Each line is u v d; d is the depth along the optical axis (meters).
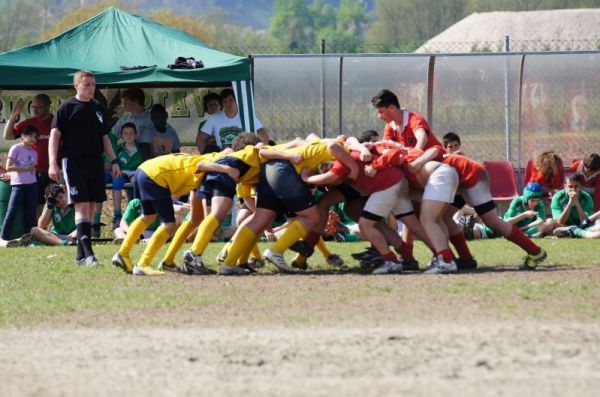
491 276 22.66
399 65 39.09
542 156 35.38
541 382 13.32
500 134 40.03
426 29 172.88
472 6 168.00
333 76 38.94
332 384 13.30
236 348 15.34
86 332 16.81
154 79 33.88
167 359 14.79
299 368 14.12
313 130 39.09
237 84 34.62
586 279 21.91
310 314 17.97
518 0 162.00
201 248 23.84
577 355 14.66
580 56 39.62
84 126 25.50
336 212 33.44
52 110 39.88
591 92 39.75
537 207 34.00
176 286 21.77
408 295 19.91
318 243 25.53
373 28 181.12
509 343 15.38
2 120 39.88
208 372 14.01
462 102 39.84
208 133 36.09
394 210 24.28
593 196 34.91
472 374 13.73
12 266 25.70
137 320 17.78
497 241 31.89
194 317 17.94
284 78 38.84
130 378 13.78
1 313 18.61
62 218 33.50
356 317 17.59
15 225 33.06
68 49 35.50
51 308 19.08
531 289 20.41
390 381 13.41
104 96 40.91
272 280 22.58
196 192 24.47
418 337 15.82
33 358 15.03
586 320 17.09
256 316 17.89
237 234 23.78
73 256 28.28
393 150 23.55
